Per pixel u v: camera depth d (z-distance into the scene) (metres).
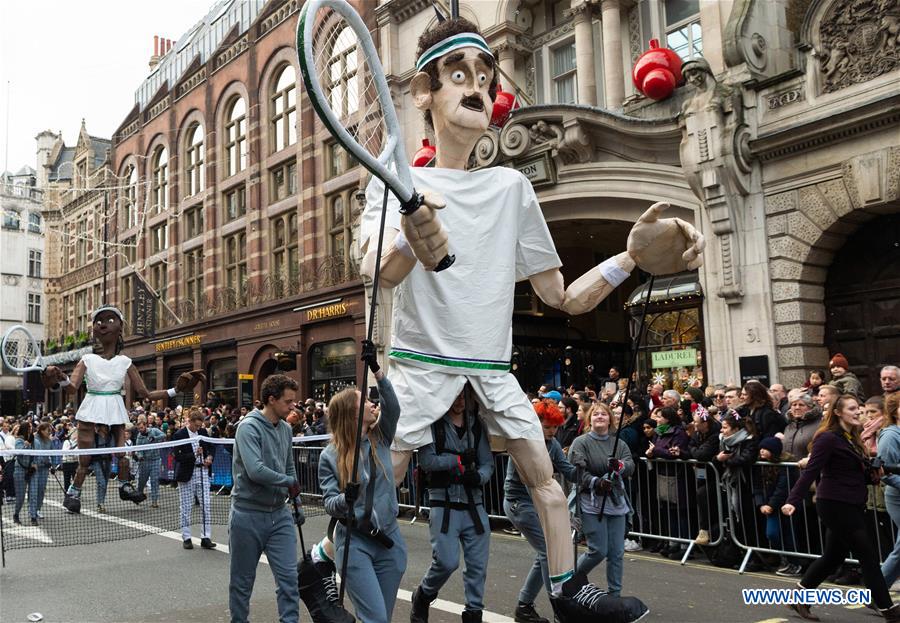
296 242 23.16
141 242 32.12
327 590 3.90
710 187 11.52
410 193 3.08
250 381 23.75
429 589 4.45
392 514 3.98
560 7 16.38
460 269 4.09
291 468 4.77
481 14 16.83
